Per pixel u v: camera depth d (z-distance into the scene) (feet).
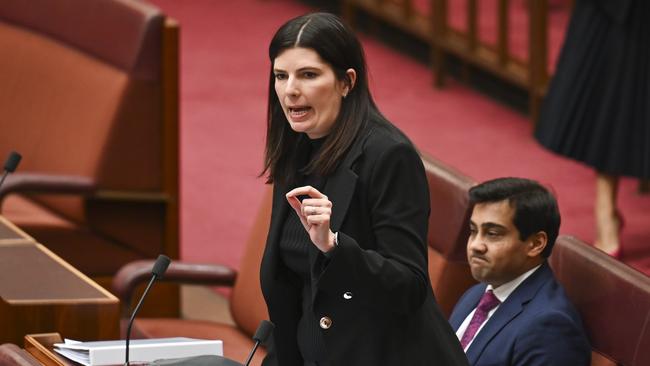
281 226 35.40
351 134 33.88
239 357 50.67
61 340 40.70
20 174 62.18
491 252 42.01
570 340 40.45
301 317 35.94
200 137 90.48
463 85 97.66
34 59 68.13
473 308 43.80
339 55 33.65
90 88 65.41
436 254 47.24
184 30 111.96
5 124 68.18
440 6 96.27
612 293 40.47
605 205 67.87
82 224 64.75
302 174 35.19
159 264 36.88
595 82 67.82
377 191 33.47
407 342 34.01
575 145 68.44
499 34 92.07
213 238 75.20
